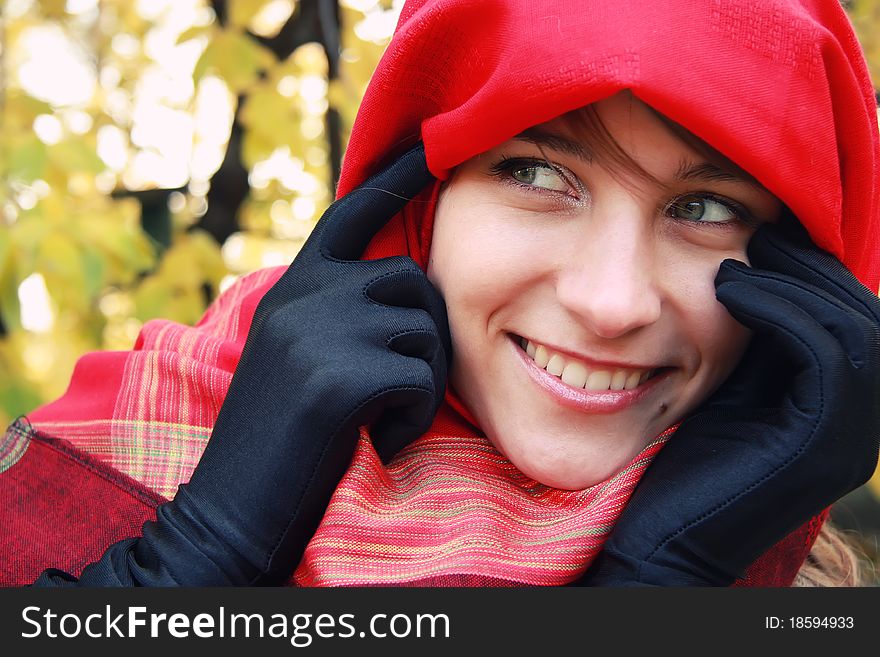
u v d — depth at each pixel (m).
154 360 1.18
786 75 0.88
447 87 0.99
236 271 2.34
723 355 0.98
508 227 0.95
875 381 0.92
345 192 1.11
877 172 1.03
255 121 2.21
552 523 0.98
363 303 0.98
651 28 0.85
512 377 0.99
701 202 0.94
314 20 2.23
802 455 0.90
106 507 1.11
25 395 2.14
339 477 0.96
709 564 0.93
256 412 0.96
